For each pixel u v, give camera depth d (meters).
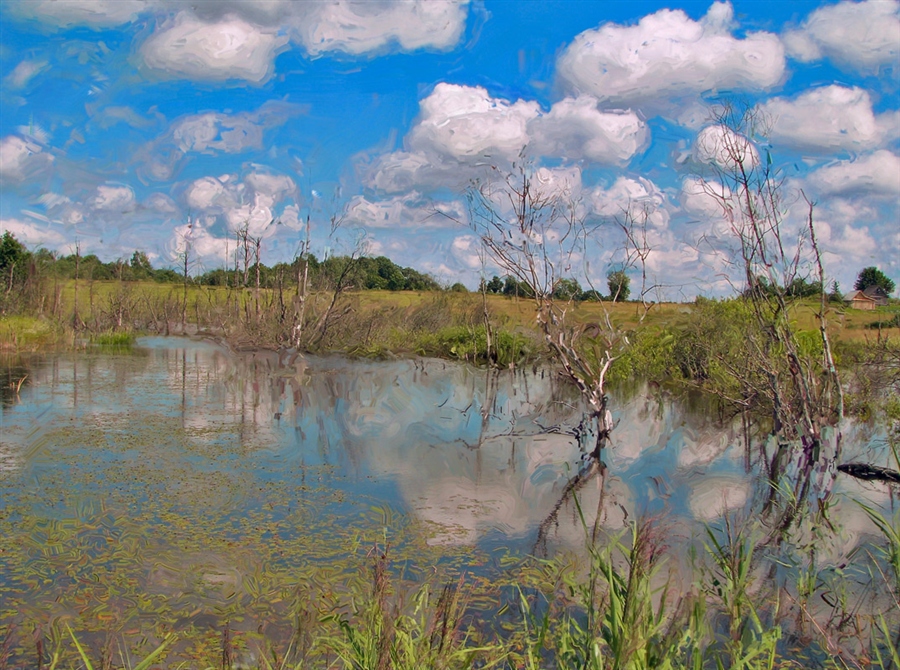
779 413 9.48
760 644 3.92
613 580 3.81
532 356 17.06
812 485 7.68
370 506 6.84
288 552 5.71
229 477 7.77
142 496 7.07
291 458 8.60
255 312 24.00
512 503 6.98
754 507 6.95
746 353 10.86
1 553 5.61
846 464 8.18
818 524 6.44
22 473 7.81
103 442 9.28
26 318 24.41
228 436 9.72
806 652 4.32
